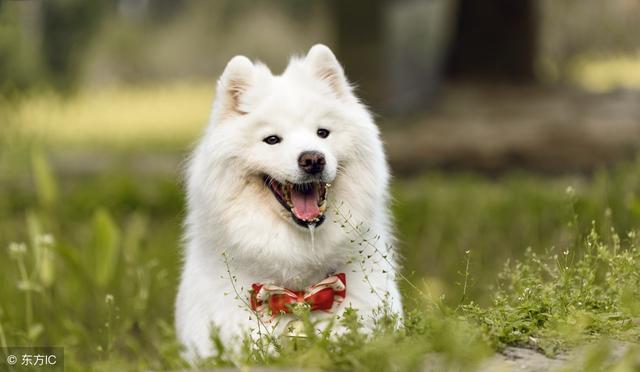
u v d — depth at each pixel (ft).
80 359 22.93
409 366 11.86
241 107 16.76
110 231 25.11
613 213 29.04
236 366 13.62
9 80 50.98
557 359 12.78
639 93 66.90
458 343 11.96
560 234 30.81
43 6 77.15
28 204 42.11
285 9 136.87
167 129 90.99
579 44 109.50
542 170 51.19
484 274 28.12
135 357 22.56
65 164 56.13
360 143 16.57
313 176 15.64
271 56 146.00
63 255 24.31
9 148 49.24
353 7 68.28
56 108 81.66
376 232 16.83
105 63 137.18
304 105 16.37
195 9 145.18
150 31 145.48
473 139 54.34
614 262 15.38
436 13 104.32
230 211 16.19
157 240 34.71
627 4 111.04
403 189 43.47
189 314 16.65
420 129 59.47
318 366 12.30
